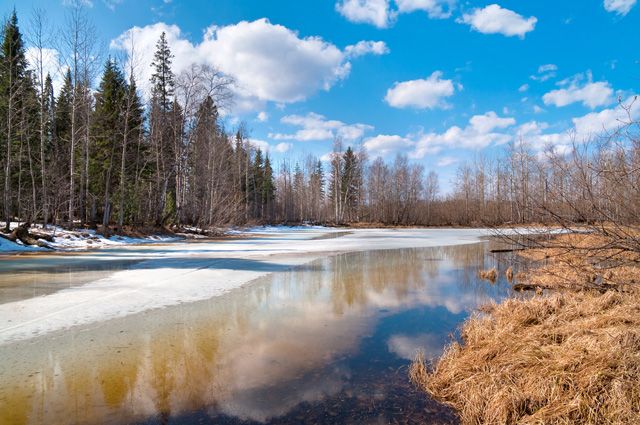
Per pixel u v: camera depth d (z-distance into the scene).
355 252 16.58
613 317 4.61
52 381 3.80
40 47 19.09
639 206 4.25
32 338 4.95
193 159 28.27
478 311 6.74
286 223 48.66
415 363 4.17
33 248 14.98
